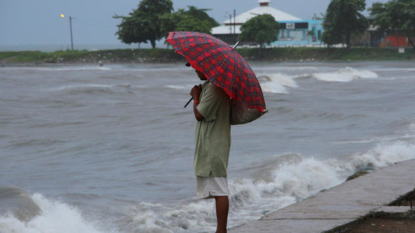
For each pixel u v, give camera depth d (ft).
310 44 453.58
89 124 79.25
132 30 442.09
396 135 61.52
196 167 17.98
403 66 277.85
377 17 373.40
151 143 58.65
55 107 100.42
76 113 91.91
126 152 53.57
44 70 233.96
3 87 142.82
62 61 429.79
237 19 482.69
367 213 20.89
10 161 49.34
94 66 348.79
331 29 384.27
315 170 40.42
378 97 118.11
